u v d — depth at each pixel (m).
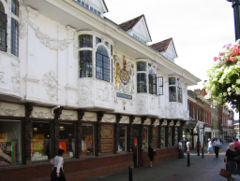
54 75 11.59
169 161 21.47
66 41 12.33
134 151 17.47
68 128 12.67
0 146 9.66
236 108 6.89
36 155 10.91
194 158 24.28
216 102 7.04
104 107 12.97
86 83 12.55
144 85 17.88
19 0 9.81
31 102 10.30
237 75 6.23
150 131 20.09
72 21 12.08
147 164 18.86
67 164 12.05
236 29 5.94
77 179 12.30
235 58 6.41
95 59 12.88
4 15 8.70
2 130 9.81
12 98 9.18
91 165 13.54
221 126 66.00
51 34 11.66
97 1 14.62
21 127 10.38
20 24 10.12
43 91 10.91
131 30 18.16
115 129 15.95
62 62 12.03
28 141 10.30
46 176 10.77
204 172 15.88
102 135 14.90
